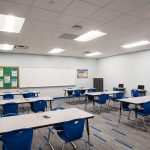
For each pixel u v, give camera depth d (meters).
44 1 2.63
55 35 4.82
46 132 4.09
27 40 5.48
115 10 2.99
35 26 3.93
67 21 3.59
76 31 4.38
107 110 6.45
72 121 2.49
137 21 3.59
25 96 6.71
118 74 9.42
